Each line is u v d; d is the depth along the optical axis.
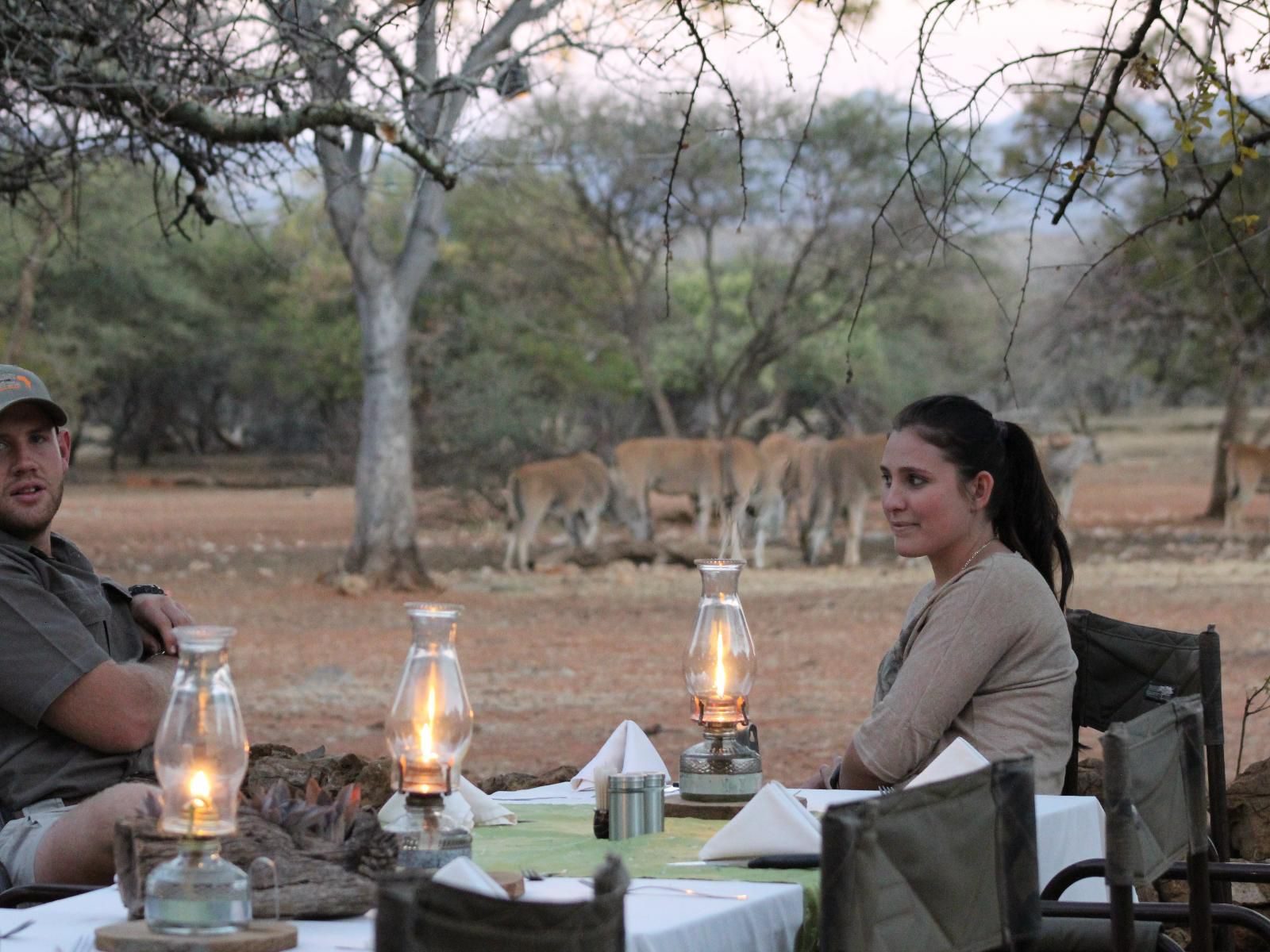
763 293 35.22
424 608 2.88
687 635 19.03
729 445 29.97
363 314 24.06
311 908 2.65
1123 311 27.50
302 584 25.08
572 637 18.92
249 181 8.02
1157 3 5.08
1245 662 14.95
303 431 72.00
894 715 4.15
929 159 28.44
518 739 12.19
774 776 10.37
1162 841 3.09
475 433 33.12
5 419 4.34
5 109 7.53
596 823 3.42
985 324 36.62
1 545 4.30
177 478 58.38
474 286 39.72
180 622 4.59
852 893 2.31
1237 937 4.94
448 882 2.22
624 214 31.67
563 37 7.08
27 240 19.05
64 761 4.18
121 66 7.34
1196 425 70.69
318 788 2.96
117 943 2.42
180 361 52.88
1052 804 3.73
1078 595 21.25
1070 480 36.75
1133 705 4.55
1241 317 27.77
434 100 8.20
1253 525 33.81
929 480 4.38
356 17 7.04
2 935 2.59
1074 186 5.29
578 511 29.23
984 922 2.63
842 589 24.52
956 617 4.20
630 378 40.12
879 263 29.89
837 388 42.12
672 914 2.65
